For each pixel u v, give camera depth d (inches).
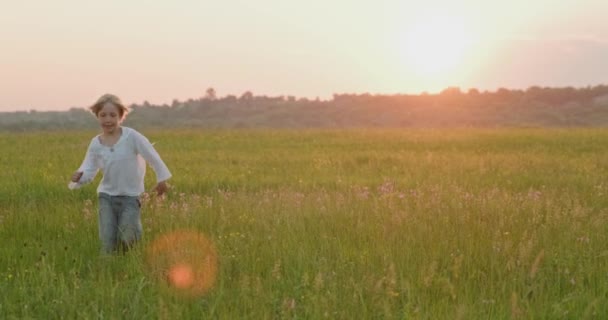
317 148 1077.1
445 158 810.2
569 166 724.0
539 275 254.2
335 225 339.6
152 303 226.8
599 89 5019.7
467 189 518.9
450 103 5022.1
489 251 281.6
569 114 4515.3
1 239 324.2
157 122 4827.8
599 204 434.0
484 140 1306.6
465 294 234.1
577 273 258.4
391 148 1082.1
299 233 318.3
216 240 311.9
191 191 534.0
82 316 212.8
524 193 498.3
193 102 5634.8
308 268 262.8
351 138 1423.5
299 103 5462.6
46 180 567.5
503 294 232.4
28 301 227.9
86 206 413.7
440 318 209.5
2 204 460.4
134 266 269.6
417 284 244.4
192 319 217.0
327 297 224.7
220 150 1015.6
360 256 275.9
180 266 268.1
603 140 1285.7
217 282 250.2
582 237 302.2
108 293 232.7
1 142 1202.6
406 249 283.1
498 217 357.1
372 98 5324.8
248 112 5319.9
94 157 301.7
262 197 451.2
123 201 303.7
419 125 4414.4
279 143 1231.5
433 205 392.5
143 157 304.5
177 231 334.6
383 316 214.2
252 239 303.0
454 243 295.3
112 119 299.6
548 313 219.5
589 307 213.5
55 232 346.9
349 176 628.1
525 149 1045.8
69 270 270.2
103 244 296.5
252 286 239.6
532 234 305.7
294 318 210.5
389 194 435.5
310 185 555.8
